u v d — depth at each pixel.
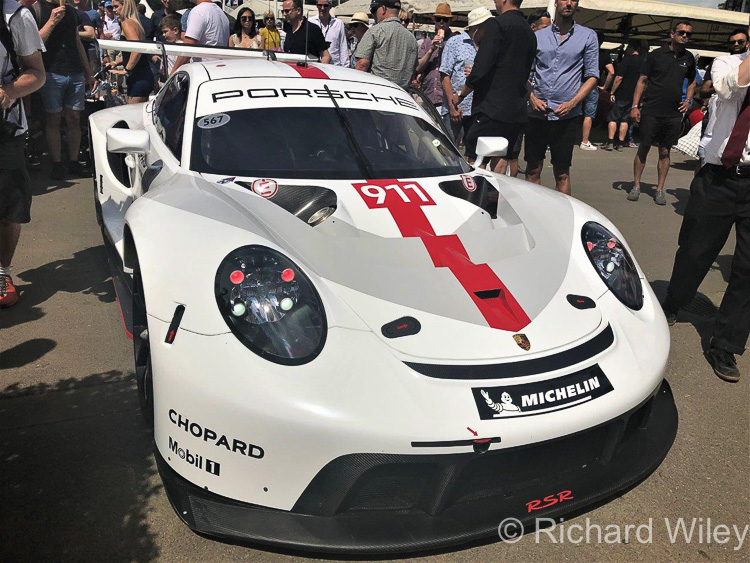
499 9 4.86
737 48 6.16
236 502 1.85
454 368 1.84
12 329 3.26
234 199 2.40
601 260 2.46
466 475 1.84
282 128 2.88
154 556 1.89
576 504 2.00
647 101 6.54
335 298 1.97
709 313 3.98
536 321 2.07
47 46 5.88
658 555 2.00
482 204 2.71
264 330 1.83
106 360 2.99
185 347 1.85
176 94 3.36
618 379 2.00
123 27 6.50
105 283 3.89
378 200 2.54
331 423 1.71
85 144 6.64
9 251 3.45
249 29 8.11
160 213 2.29
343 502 1.80
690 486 2.34
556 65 5.12
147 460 2.30
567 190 5.55
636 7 11.33
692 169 9.16
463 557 1.95
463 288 2.12
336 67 3.60
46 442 2.37
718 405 2.93
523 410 1.81
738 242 3.10
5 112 3.11
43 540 1.91
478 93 5.01
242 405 1.75
